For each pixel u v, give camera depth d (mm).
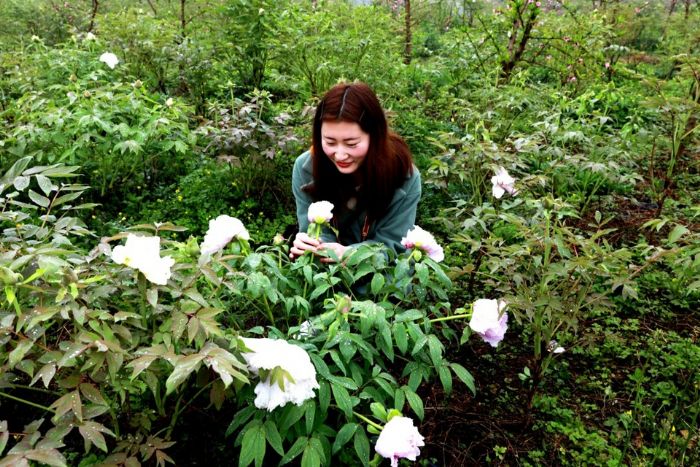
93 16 6641
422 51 9688
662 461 1914
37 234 1595
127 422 1714
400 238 2316
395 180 2156
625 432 2053
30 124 3213
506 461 1930
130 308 1496
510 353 2514
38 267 1368
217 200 3723
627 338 2635
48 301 1358
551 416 2152
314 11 6176
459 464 1900
